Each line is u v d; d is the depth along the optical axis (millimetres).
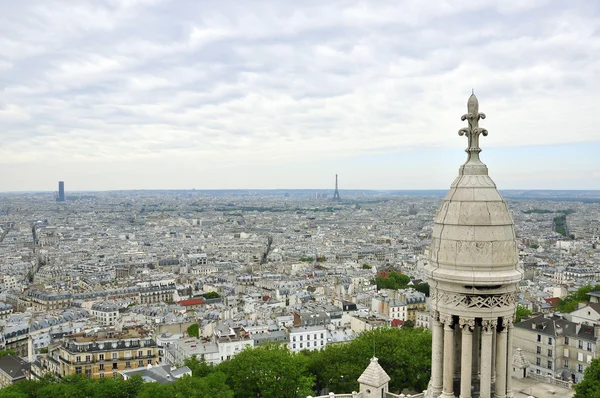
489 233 77000
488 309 76562
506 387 79188
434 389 81938
